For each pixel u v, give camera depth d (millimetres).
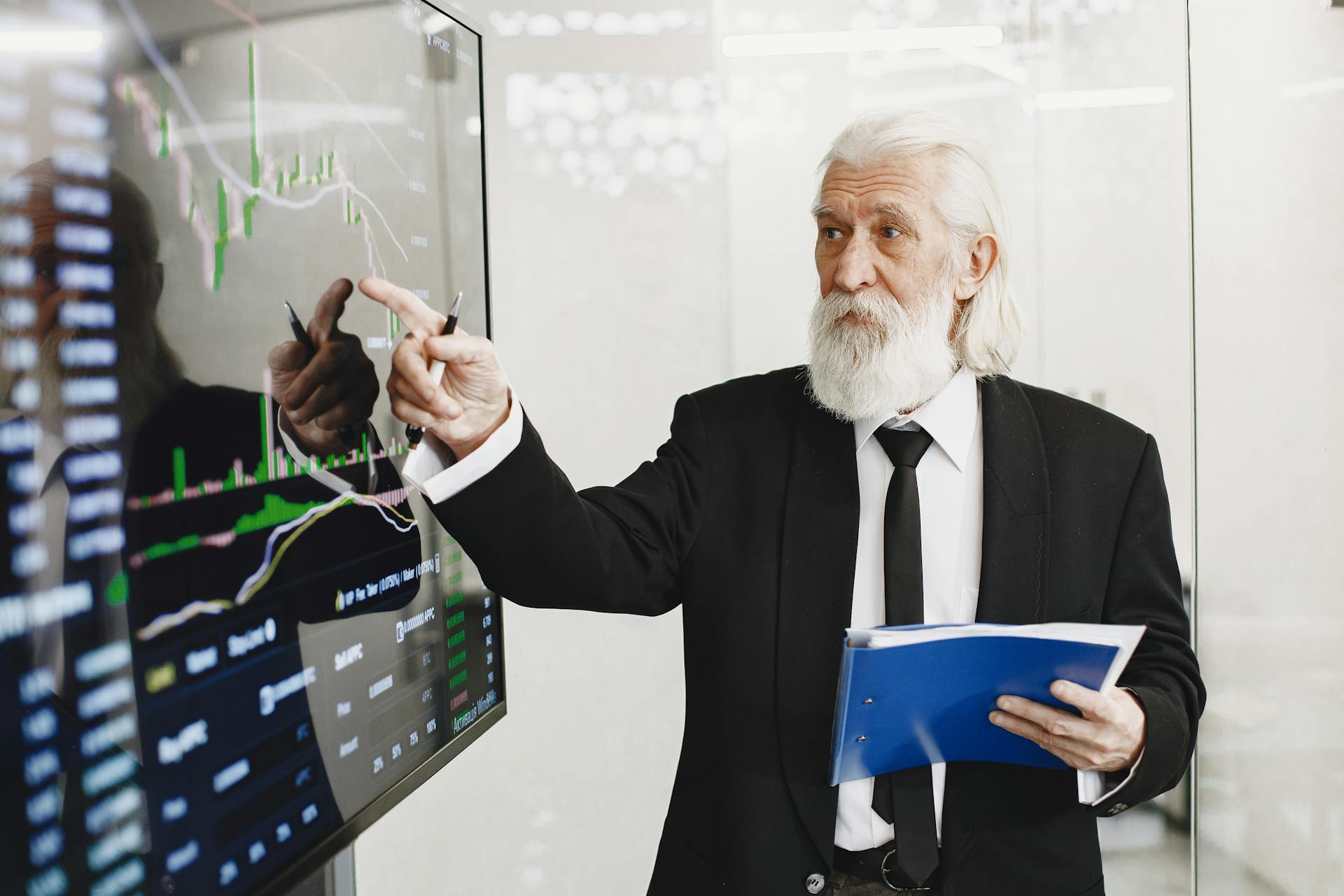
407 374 771
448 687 1123
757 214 2080
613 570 970
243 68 758
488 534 866
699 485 1079
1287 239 1925
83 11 604
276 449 802
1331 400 1897
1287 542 1958
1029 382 2066
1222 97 1960
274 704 794
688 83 2064
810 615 1007
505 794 2104
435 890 1957
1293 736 1970
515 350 2092
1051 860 983
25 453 562
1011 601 987
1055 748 876
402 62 1016
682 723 2143
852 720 834
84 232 604
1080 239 2045
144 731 652
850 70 2055
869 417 1043
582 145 2072
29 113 566
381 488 975
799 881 973
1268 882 1997
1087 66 2025
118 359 632
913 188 1016
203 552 712
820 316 1054
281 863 799
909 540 996
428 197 1079
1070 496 1036
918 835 957
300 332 836
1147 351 2035
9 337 552
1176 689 975
